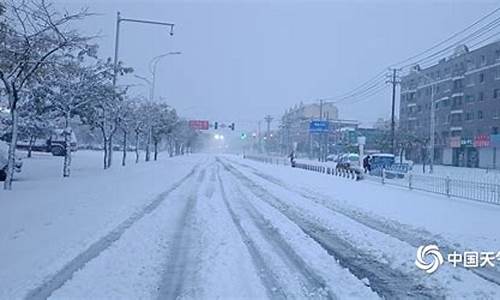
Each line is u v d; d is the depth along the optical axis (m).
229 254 9.18
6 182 18.08
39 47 17.19
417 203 18.81
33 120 31.84
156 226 12.06
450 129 73.06
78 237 10.16
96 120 27.83
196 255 9.16
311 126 72.31
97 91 24.97
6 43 16.55
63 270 7.79
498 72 64.81
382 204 18.12
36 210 13.45
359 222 13.80
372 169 37.22
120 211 13.94
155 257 8.93
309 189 24.03
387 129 79.50
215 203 17.28
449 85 74.75
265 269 8.26
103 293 6.74
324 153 90.69
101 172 29.95
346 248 10.27
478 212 16.50
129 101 39.97
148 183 23.66
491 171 52.69
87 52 21.47
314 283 7.53
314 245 10.29
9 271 7.59
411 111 86.06
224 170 40.25
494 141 60.91
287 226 12.55
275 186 25.36
